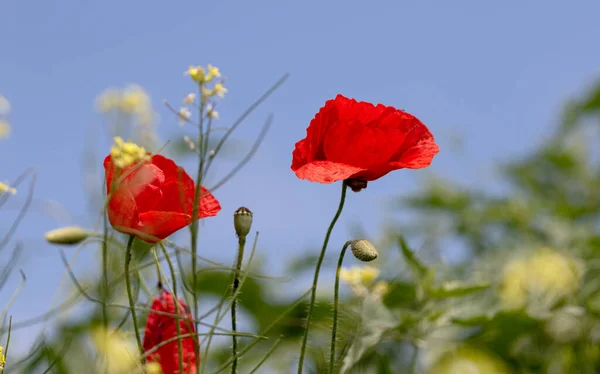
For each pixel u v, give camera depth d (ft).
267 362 4.52
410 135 3.95
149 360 3.75
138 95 4.16
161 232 3.68
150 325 3.77
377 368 4.48
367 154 3.84
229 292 3.88
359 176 3.87
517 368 4.85
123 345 3.68
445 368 4.66
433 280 4.58
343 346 4.22
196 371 3.69
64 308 3.75
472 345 4.72
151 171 3.69
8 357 3.95
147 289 3.85
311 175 3.81
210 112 3.67
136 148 3.60
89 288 3.90
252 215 3.77
